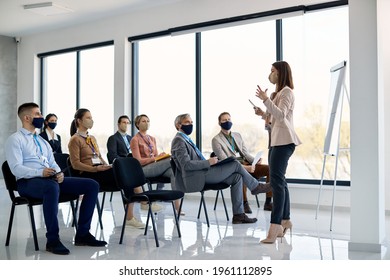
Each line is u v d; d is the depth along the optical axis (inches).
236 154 225.1
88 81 353.1
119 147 239.5
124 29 321.1
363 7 146.4
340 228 185.6
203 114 288.8
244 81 271.3
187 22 289.3
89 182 156.5
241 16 265.0
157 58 313.3
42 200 148.5
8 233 156.3
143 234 175.6
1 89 383.9
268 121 161.2
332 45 241.1
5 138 386.0
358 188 147.1
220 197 272.4
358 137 147.4
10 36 388.8
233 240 163.6
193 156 193.3
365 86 146.3
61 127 372.8
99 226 192.5
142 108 322.7
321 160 244.2
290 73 157.3
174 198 161.8
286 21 254.2
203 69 288.5
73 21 339.3
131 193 161.6
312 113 246.8
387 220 203.2
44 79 385.4
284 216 163.3
